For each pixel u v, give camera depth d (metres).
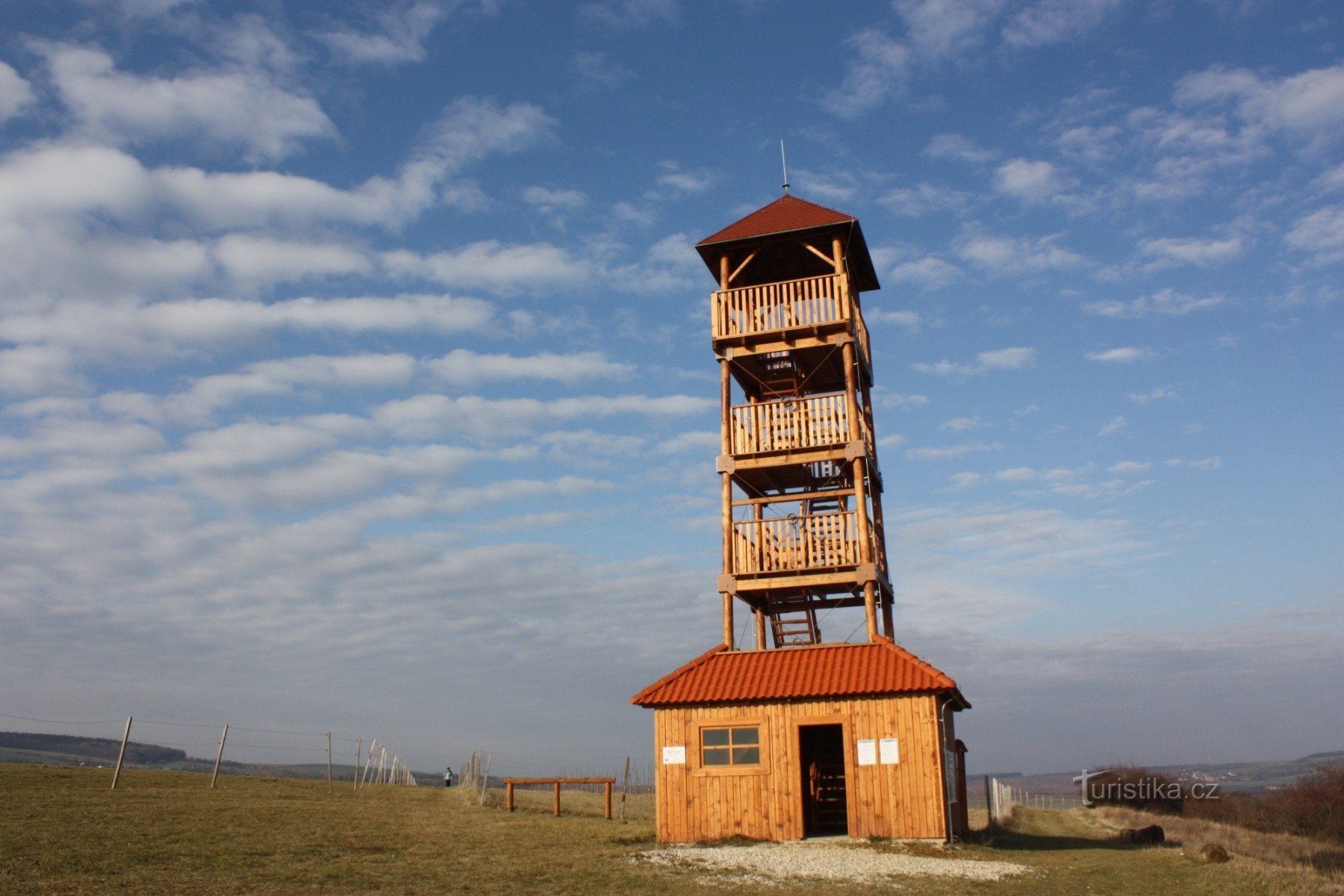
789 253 34.75
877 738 25.94
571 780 33.88
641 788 51.12
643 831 28.61
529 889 17.47
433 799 39.06
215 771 35.66
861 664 27.55
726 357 31.91
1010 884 20.11
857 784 25.84
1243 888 21.69
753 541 30.44
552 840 24.94
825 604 32.75
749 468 31.05
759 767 26.55
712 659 29.39
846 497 32.12
